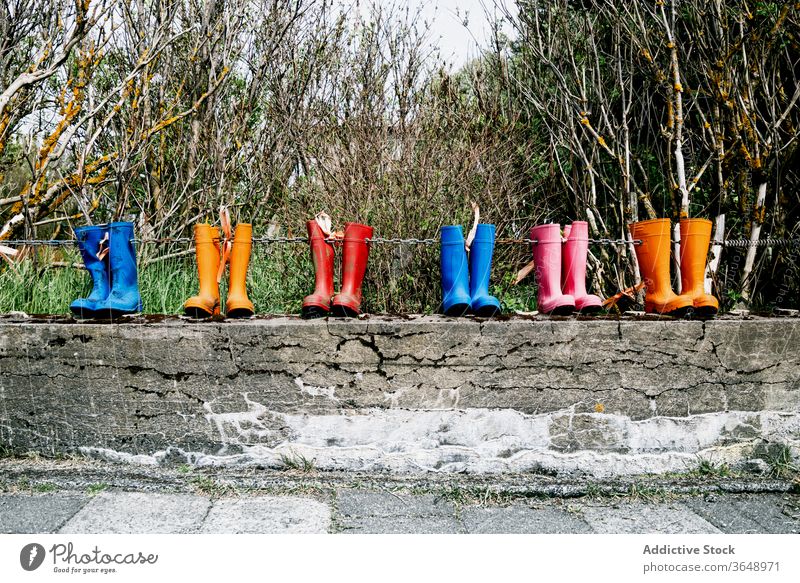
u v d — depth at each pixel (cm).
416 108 433
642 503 256
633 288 312
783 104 390
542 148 448
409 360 274
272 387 274
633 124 434
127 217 434
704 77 391
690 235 293
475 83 462
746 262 374
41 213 414
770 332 281
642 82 424
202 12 459
